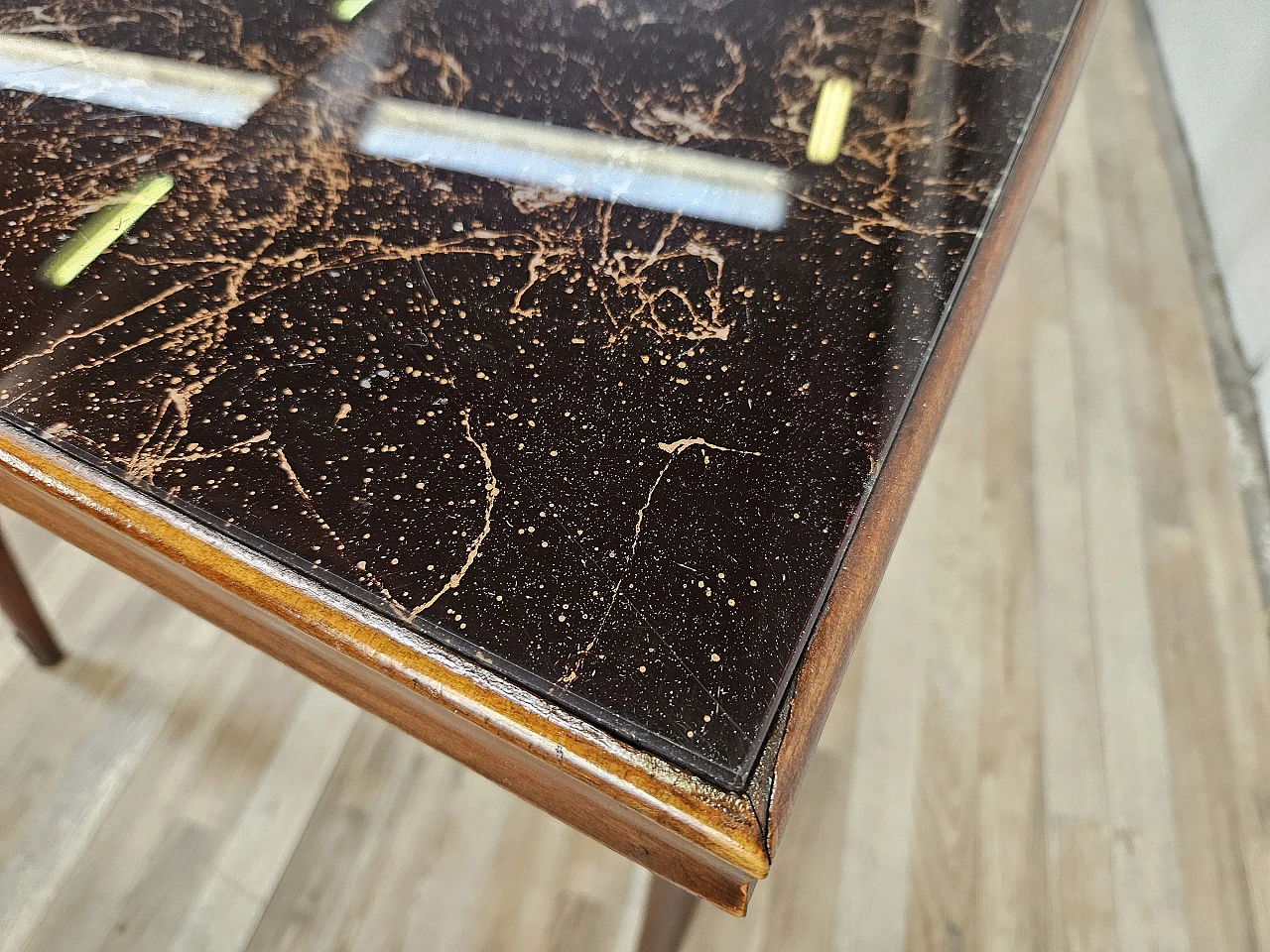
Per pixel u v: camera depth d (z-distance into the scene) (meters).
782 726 0.33
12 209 0.49
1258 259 1.02
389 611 0.36
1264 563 0.86
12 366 0.43
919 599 0.82
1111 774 0.73
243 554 0.37
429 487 0.39
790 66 0.58
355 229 0.49
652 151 0.53
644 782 0.32
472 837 0.70
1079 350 1.02
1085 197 1.18
